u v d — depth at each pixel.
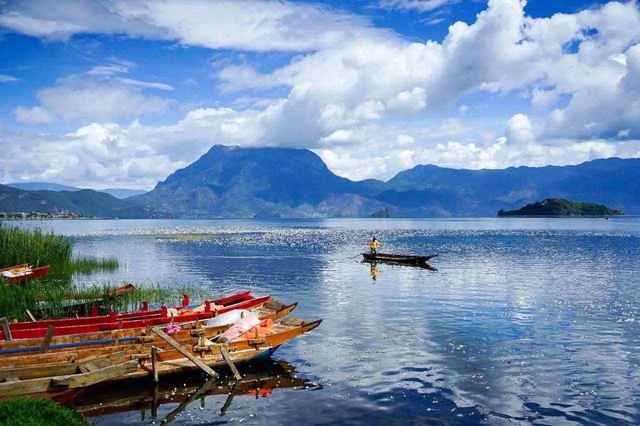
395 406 16.72
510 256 68.00
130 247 91.94
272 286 42.97
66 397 16.33
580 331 26.00
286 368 20.55
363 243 101.38
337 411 16.41
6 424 12.51
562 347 23.12
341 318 29.45
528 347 23.14
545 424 15.45
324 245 95.75
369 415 16.08
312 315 30.41
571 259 63.06
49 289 34.91
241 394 17.98
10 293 31.66
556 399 17.23
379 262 62.00
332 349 23.03
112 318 24.28
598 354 22.08
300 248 87.56
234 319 24.06
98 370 16.91
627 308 31.73
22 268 40.47
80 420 14.44
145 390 18.41
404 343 23.92
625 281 43.47
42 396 15.83
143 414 16.42
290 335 21.73
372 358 21.69
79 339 20.12
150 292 37.25
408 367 20.50
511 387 18.30
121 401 17.45
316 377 19.50
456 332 25.94
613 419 15.77
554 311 31.00
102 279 47.69
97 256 73.31
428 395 17.62
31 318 26.89
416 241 107.00
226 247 90.56
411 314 30.47
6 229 48.72
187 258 69.19
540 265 56.41
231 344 20.62
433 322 28.25
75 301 32.31
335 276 49.12
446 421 15.62
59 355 18.47
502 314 30.25
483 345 23.48
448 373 19.73
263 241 109.25
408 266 57.34
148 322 23.61
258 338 21.14
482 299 35.38
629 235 123.06
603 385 18.47
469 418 15.84
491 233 144.12
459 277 47.12
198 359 19.08
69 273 48.34
